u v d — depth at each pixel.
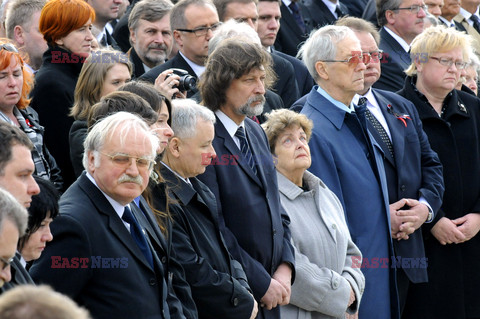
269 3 19.39
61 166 14.62
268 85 14.25
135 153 9.90
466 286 17.77
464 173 17.80
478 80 21.73
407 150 16.47
